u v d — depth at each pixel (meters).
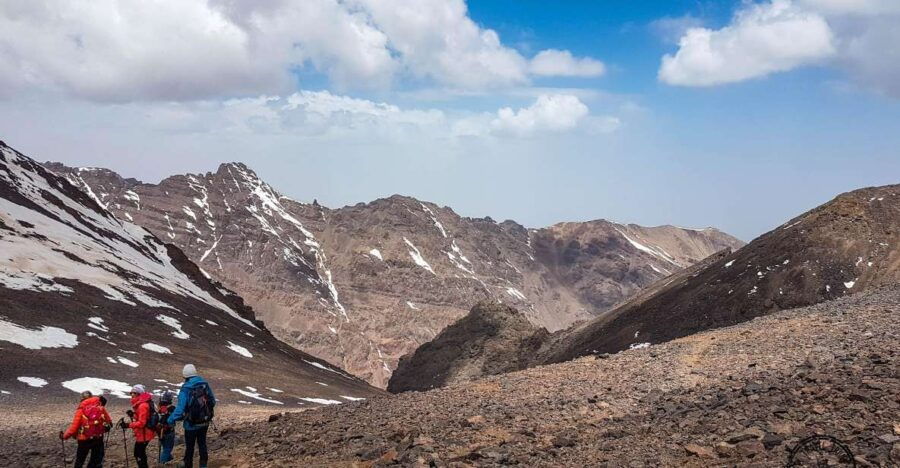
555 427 19.42
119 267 138.75
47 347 75.38
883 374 18.44
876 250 147.62
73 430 19.50
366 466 16.78
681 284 186.00
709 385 21.84
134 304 113.38
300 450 20.11
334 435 21.83
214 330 124.19
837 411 16.09
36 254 115.06
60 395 60.22
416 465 15.80
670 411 19.33
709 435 16.02
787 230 169.62
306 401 83.50
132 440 29.53
